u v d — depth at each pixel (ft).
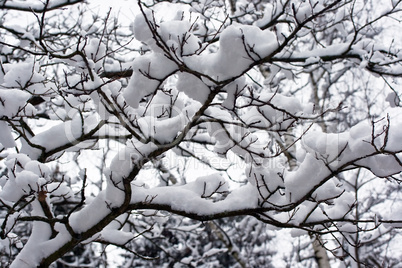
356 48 14.88
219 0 15.85
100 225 9.32
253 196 9.34
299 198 8.77
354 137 7.79
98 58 9.41
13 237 12.57
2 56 14.44
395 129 7.57
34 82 9.62
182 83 8.18
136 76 7.98
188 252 32.60
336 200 10.03
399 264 21.22
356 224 9.16
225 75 7.62
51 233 10.02
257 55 7.28
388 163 7.89
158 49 7.75
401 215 8.82
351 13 13.08
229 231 30.01
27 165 8.55
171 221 29.76
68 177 14.01
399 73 14.56
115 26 15.26
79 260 30.48
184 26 7.72
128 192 8.80
